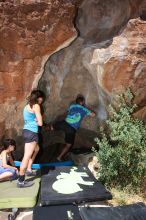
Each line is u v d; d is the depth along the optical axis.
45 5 4.65
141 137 4.80
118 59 4.63
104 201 4.37
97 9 5.09
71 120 5.68
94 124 5.96
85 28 5.23
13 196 4.23
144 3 4.75
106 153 4.86
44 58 5.02
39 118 4.55
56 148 6.41
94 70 5.16
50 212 3.89
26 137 4.63
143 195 4.73
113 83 4.84
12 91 5.07
